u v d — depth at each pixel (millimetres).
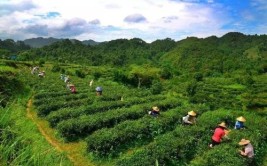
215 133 20594
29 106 32125
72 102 32750
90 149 20047
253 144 21203
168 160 18266
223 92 82375
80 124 23234
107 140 20078
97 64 173125
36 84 46375
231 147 19391
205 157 18281
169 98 43375
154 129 23844
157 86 63688
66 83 52031
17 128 7020
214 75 143500
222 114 30078
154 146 19141
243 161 17594
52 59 174500
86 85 56906
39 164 5672
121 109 29094
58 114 26406
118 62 193000
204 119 26781
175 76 111500
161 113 28453
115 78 75438
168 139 20516
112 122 25859
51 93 38750
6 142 5996
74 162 19031
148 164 16578
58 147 21203
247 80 103188
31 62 114688
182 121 25953
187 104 37781
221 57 198000
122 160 17359
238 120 25484
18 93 35406
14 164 5148
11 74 44125
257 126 27297
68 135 22453
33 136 7547
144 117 26328
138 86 71625
